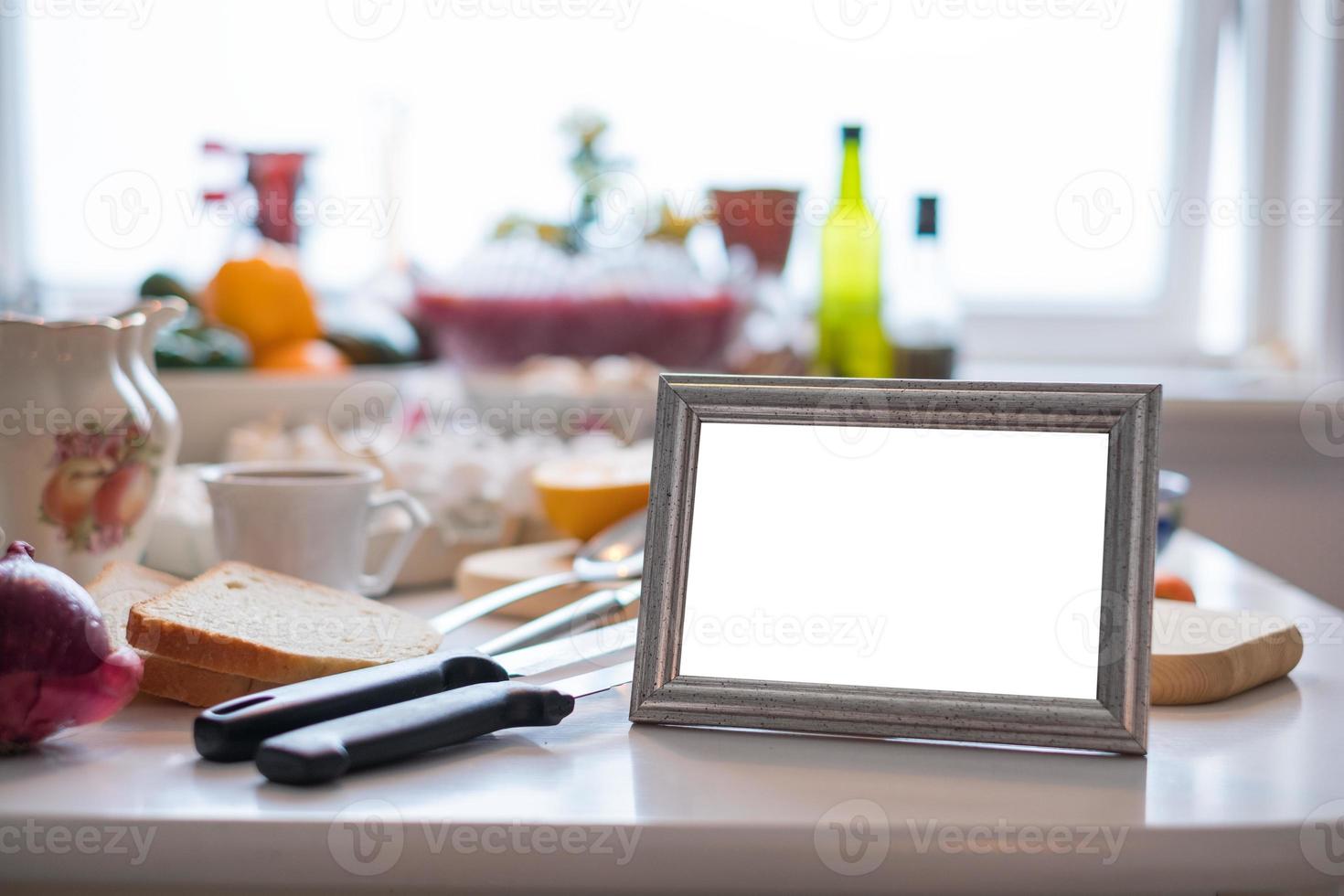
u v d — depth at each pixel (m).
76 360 0.62
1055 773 0.43
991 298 1.69
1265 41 1.60
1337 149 1.55
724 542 0.49
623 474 0.82
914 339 1.10
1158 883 0.37
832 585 0.47
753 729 0.47
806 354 1.23
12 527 0.62
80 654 0.43
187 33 1.57
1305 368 1.59
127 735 0.47
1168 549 0.97
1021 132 1.65
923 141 1.65
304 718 0.43
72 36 1.56
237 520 0.66
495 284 1.14
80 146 1.58
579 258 1.23
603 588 0.68
